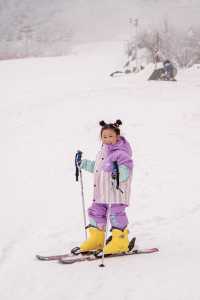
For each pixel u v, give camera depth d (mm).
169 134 12250
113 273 4355
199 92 20250
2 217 6590
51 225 6102
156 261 4645
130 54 41656
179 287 4023
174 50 40469
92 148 11180
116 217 4770
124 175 4578
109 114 15711
